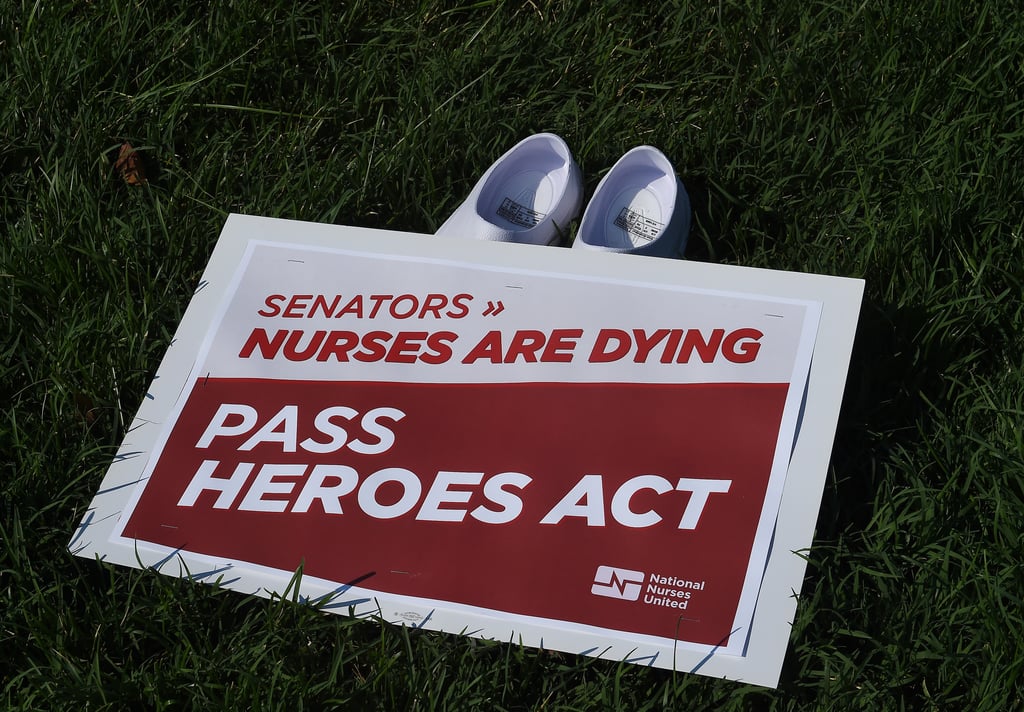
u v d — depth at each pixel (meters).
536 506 1.33
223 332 1.51
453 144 1.76
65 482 1.37
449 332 1.49
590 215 1.58
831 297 1.46
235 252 1.58
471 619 1.26
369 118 1.80
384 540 1.32
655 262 1.51
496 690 1.21
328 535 1.33
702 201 1.71
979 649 1.21
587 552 1.29
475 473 1.36
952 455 1.35
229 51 1.82
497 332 1.48
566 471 1.35
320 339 1.50
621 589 1.27
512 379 1.44
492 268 1.53
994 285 1.53
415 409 1.42
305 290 1.54
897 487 1.35
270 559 1.31
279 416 1.43
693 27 1.88
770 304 1.46
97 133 1.70
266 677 1.20
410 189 1.70
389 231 1.58
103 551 1.32
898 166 1.68
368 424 1.41
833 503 1.33
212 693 1.18
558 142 1.64
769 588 1.26
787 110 1.76
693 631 1.24
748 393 1.40
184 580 1.30
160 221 1.59
